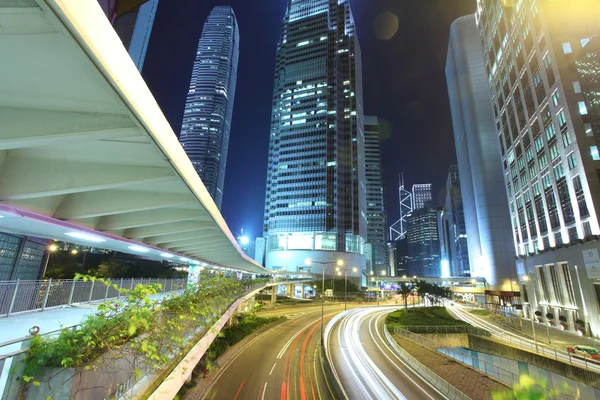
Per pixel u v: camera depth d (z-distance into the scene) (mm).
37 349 5164
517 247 70188
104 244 13609
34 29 2984
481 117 114438
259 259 131875
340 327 52906
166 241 16281
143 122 4559
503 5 73812
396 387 24969
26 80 3881
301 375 27938
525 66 63188
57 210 8633
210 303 15047
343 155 132250
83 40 3059
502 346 37906
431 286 77062
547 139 55406
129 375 7355
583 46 51844
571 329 48094
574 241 46438
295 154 135000
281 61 156250
